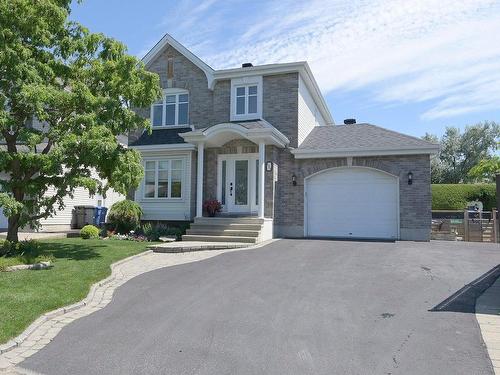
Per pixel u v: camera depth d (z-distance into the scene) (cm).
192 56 2033
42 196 1207
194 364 488
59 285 829
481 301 732
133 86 1213
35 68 1118
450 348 523
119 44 1232
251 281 901
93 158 1091
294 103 1875
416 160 1672
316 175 1814
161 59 2120
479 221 1906
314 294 789
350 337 566
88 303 751
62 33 1189
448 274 951
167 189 1928
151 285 881
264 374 460
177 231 1730
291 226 1816
